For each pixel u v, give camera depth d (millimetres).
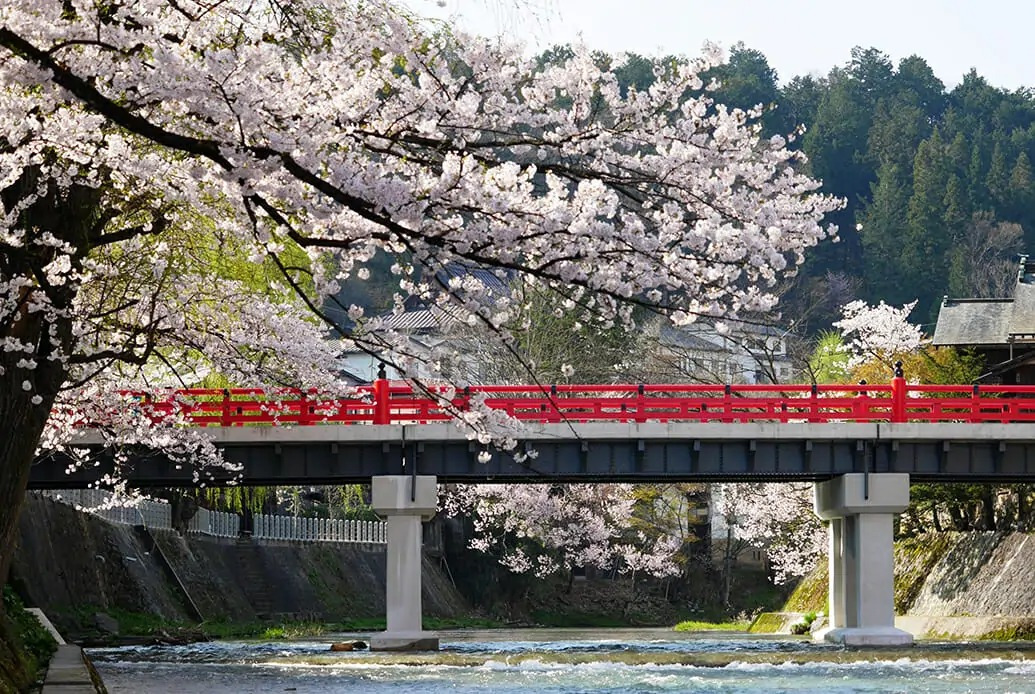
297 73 18297
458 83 18219
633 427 55281
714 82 18469
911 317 163625
